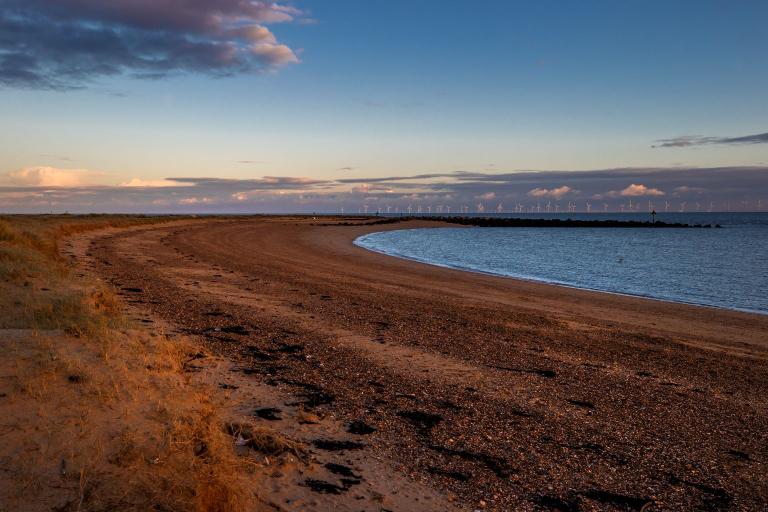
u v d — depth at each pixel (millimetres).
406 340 10367
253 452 4664
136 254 26719
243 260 27422
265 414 5742
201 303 13273
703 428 6312
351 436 5375
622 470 4977
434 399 6789
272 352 8742
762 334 13805
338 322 11883
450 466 4824
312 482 4285
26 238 20547
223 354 8273
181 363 7199
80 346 6684
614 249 55469
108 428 4449
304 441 5109
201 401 5652
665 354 10609
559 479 4699
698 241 76188
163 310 11805
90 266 19781
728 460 5371
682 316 16344
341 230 74750
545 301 18297
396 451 5082
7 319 7777
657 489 4629
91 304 9461
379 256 35906
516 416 6332
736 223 199625
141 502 3445
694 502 4434
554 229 128500
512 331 12125
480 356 9414
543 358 9594
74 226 39594
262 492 4008
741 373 9305
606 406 6953
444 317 13547
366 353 9086
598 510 4199
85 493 3467
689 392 7922
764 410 7203
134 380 5758
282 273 22375
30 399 4789
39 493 3426
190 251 30906
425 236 76875
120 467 3828
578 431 5945
